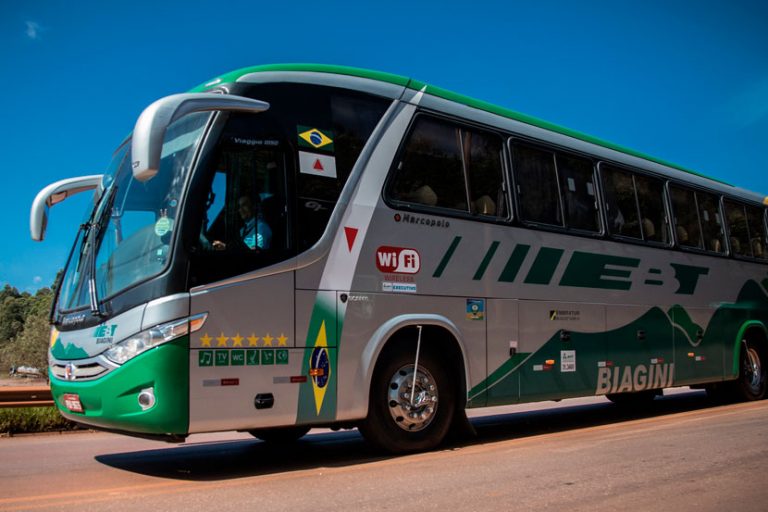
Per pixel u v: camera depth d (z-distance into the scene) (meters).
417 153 7.39
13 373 74.44
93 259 6.33
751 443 7.36
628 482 5.45
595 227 9.49
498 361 7.82
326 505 4.76
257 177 6.14
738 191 13.05
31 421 10.25
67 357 6.20
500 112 8.55
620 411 12.00
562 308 8.72
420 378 7.14
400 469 6.10
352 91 6.99
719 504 4.75
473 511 4.57
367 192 6.83
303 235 6.30
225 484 5.59
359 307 6.60
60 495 5.25
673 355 10.54
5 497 5.21
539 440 7.99
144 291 5.62
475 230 7.76
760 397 12.59
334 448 7.81
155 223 5.87
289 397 6.04
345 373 6.43
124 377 5.53
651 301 10.24
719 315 11.70
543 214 8.72
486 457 6.71
